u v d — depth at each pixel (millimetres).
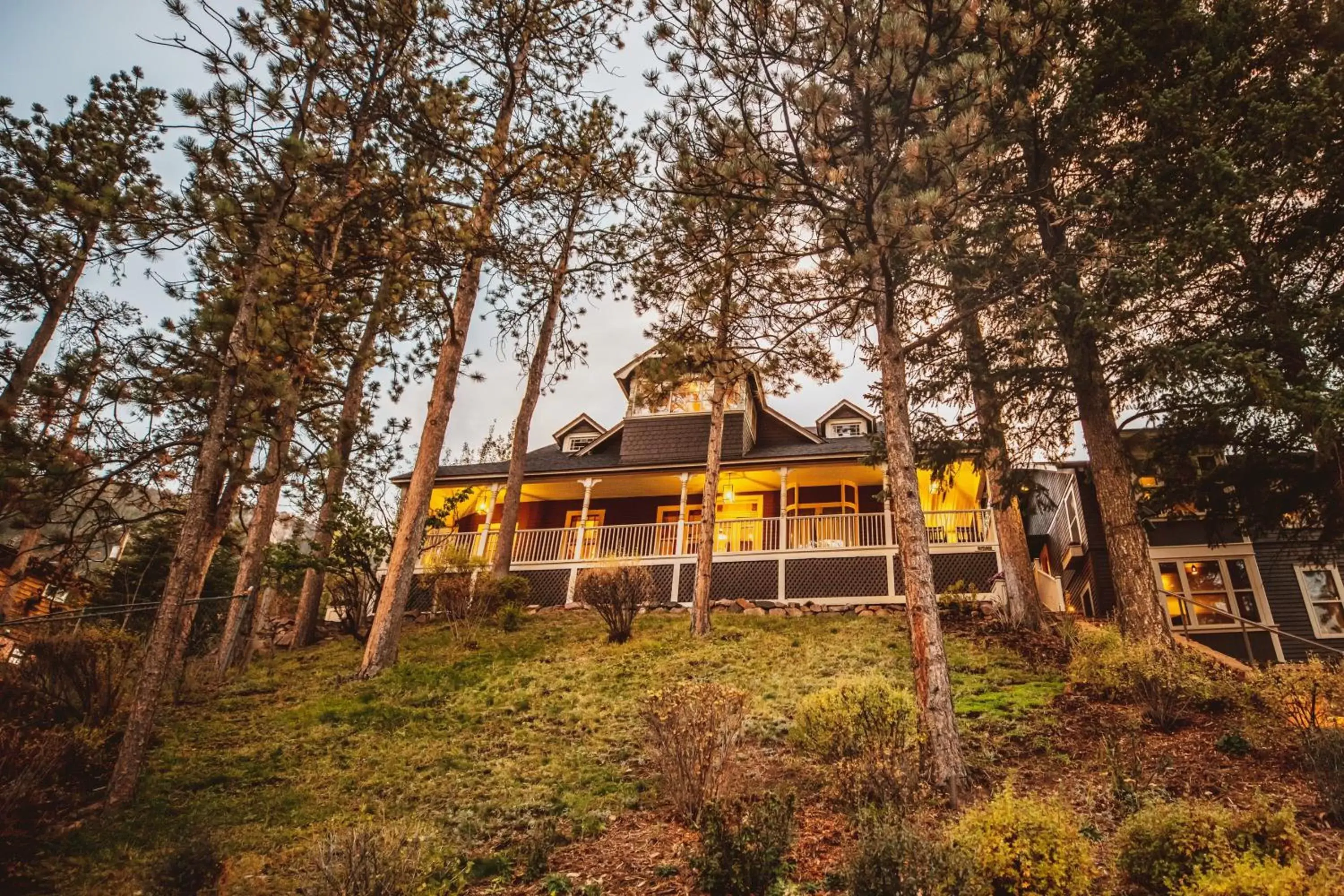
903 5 6902
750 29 6879
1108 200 9562
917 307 11883
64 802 6980
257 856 5969
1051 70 7203
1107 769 6430
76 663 8570
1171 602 17297
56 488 9664
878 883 4031
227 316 8711
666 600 18516
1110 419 11266
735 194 7598
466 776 7832
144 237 9258
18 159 12906
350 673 12570
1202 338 10469
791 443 23266
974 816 4574
